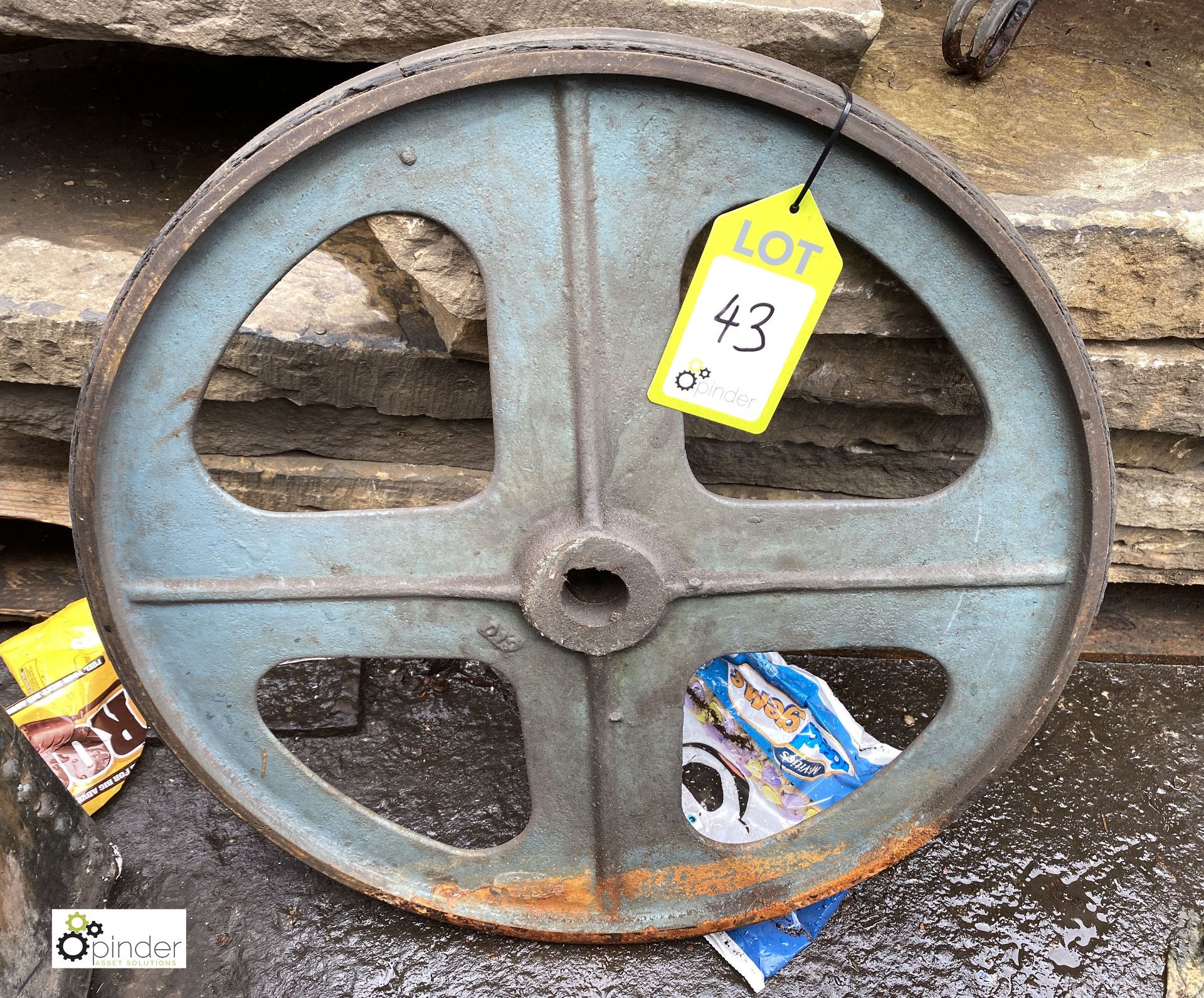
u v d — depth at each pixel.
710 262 0.98
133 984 1.31
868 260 1.12
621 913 1.34
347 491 1.51
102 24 1.15
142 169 1.55
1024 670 1.20
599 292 1.00
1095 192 1.21
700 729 1.54
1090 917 1.43
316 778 1.24
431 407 1.39
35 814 1.19
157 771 1.54
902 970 1.37
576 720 1.21
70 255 1.38
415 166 0.94
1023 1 1.35
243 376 1.34
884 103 1.39
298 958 1.35
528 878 1.32
